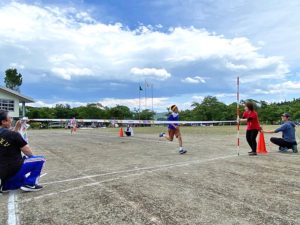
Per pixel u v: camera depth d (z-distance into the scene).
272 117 111.06
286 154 10.47
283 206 4.69
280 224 3.96
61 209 4.66
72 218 4.27
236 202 4.90
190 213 4.40
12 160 5.52
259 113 112.88
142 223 4.04
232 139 17.97
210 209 4.57
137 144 14.87
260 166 8.05
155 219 4.18
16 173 5.59
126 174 7.14
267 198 5.11
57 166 8.45
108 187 5.93
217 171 7.38
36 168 5.78
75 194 5.47
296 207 4.64
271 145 13.90
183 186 5.93
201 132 28.00
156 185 6.03
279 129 10.96
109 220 4.17
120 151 11.88
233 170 7.50
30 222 4.15
